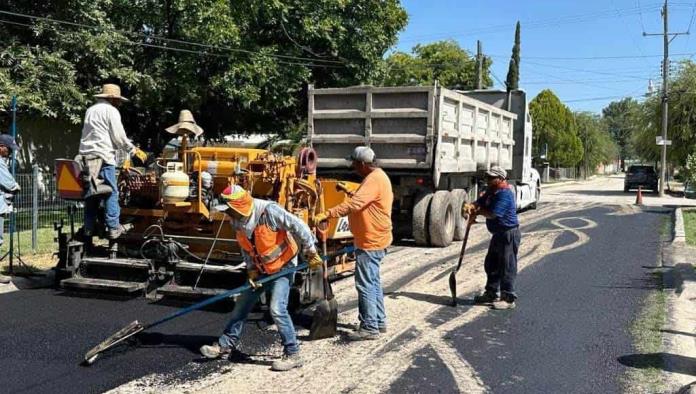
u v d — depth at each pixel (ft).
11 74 43.19
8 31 44.96
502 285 24.49
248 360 18.16
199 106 57.93
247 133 70.59
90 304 23.90
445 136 37.73
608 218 59.57
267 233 17.40
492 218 24.50
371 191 19.83
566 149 199.11
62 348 18.80
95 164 24.54
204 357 18.19
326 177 39.63
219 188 25.44
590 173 263.90
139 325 18.40
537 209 70.03
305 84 65.05
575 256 36.50
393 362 18.16
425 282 29.09
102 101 25.72
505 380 16.89
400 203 40.32
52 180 42.32
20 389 15.69
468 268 32.55
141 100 53.57
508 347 19.65
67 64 44.09
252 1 54.75
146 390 15.79
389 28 71.31
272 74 57.67
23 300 24.38
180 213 25.35
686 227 51.11
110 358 18.06
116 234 25.18
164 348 19.01
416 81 134.51
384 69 71.67
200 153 25.80
